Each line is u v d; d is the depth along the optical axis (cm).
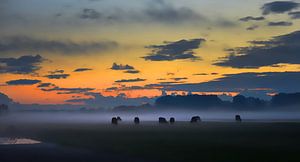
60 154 6725
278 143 8012
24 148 7838
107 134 11806
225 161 5700
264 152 6525
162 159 6016
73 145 8331
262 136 10019
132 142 8719
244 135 10481
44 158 6219
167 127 17025
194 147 7444
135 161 5809
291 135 10275
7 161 5916
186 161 5766
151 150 7088
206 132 12256
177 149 7175
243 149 6988
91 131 13750
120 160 5931
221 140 8950
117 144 8325
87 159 6059
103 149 7419
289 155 6141
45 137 10969
